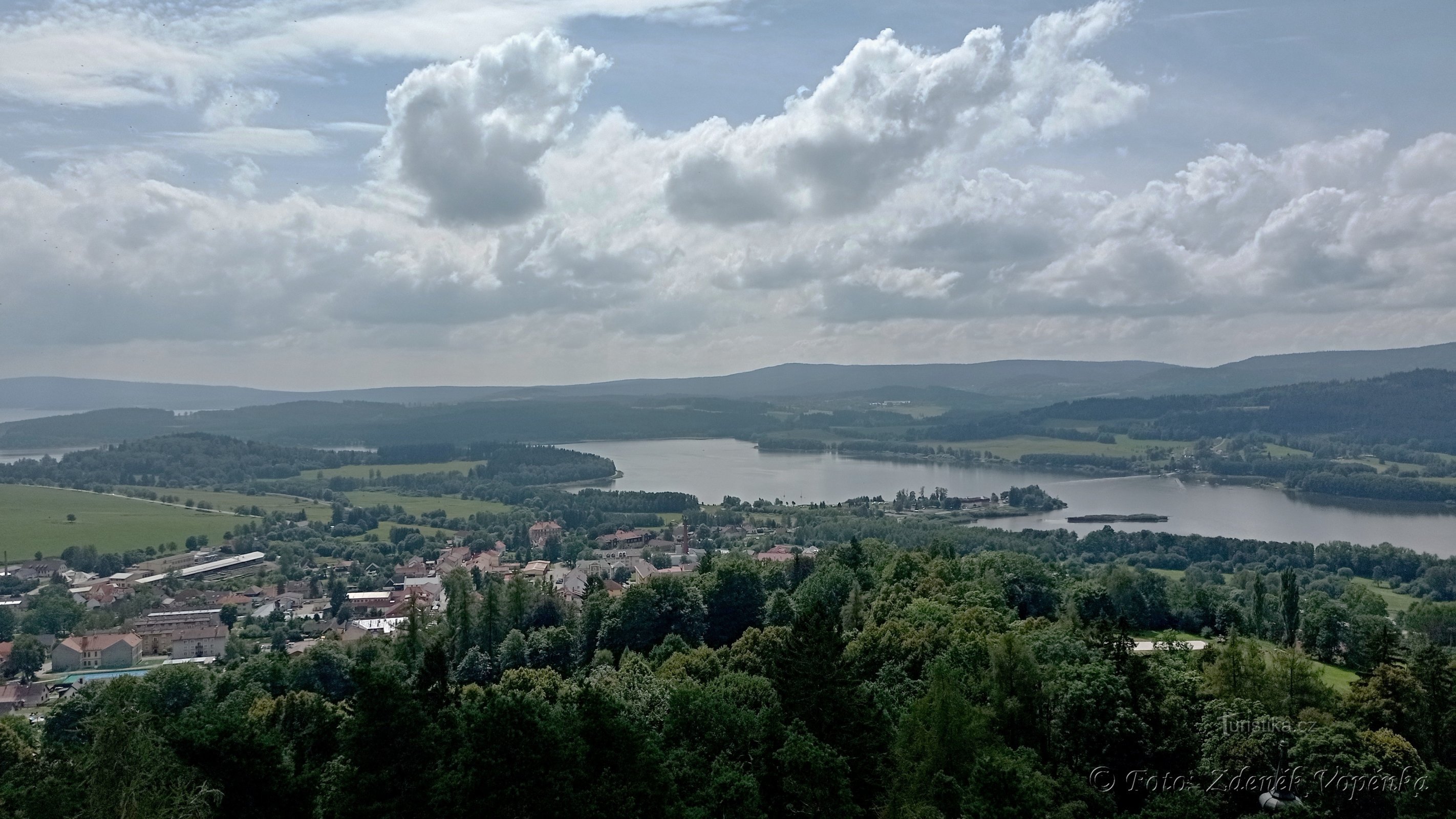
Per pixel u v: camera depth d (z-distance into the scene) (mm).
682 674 129000
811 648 90500
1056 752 92188
